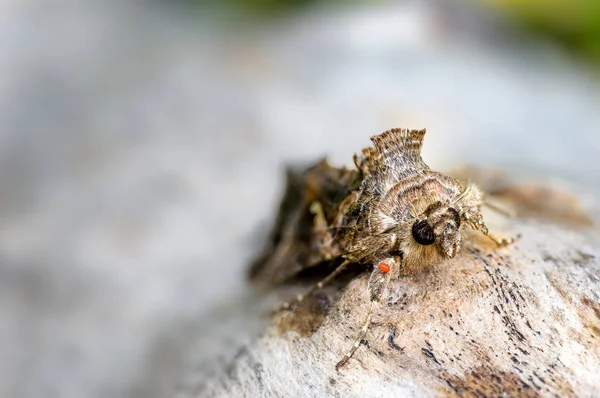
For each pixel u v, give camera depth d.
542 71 0.22
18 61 0.24
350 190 0.10
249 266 0.12
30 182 0.18
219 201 0.16
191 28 0.29
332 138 0.18
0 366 0.12
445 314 0.09
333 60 0.22
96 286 0.13
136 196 0.16
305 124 0.19
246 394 0.09
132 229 0.15
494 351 0.09
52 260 0.14
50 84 0.23
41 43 0.26
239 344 0.10
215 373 0.09
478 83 0.20
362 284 0.09
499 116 0.19
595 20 0.24
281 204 0.11
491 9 0.25
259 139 0.18
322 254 0.10
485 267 0.09
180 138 0.19
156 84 0.23
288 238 0.11
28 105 0.21
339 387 0.09
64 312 0.13
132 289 0.13
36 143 0.20
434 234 0.09
